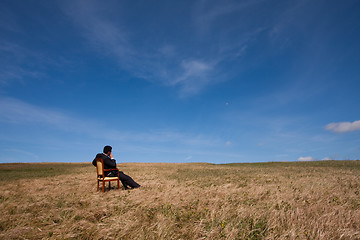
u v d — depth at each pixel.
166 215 4.71
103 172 7.57
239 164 26.39
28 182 10.67
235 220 4.36
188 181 10.30
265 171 15.25
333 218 4.35
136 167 21.19
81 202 5.93
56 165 24.95
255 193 6.53
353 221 4.30
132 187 8.13
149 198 5.92
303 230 3.86
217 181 10.18
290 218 4.38
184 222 4.45
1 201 6.18
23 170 18.55
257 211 4.77
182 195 6.44
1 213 4.92
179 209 5.13
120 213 4.86
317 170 14.90
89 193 7.36
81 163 28.62
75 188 8.59
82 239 3.80
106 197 6.39
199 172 15.04
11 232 3.85
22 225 4.25
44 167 21.84
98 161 7.81
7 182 10.71
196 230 3.99
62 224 4.31
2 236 3.73
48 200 6.23
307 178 10.05
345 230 3.85
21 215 4.82
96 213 4.92
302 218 4.41
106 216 4.79
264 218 4.49
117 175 7.83
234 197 6.18
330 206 5.13
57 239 3.70
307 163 21.66
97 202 5.84
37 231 4.00
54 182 10.55
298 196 6.19
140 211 4.91
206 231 3.96
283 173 13.32
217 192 6.89
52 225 4.26
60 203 5.81
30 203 5.79
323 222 4.16
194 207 5.23
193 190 7.41
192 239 3.77
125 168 19.67
